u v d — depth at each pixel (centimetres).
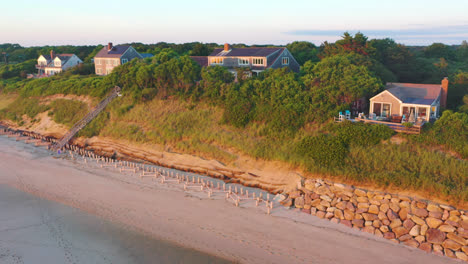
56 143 5259
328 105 4238
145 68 5600
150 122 5109
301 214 3128
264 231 2834
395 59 6406
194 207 3238
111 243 2678
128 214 3116
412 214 2819
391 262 2453
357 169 3394
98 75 7931
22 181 3881
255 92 4775
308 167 3622
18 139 5575
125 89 5834
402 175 3152
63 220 3022
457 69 7412
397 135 3591
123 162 4434
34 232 2838
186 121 4894
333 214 3059
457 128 3444
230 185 3788
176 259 2480
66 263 2452
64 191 3609
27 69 10238
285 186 3603
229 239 2719
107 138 5166
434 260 2478
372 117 3941
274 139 4188
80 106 5981
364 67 4703
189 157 4391
